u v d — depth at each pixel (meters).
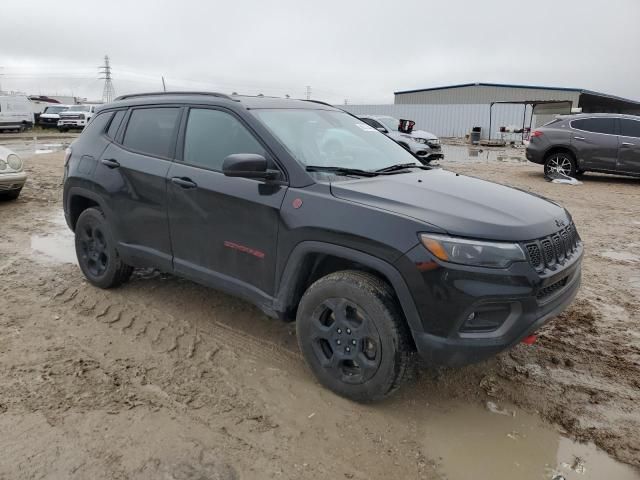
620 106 50.38
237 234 3.51
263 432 2.88
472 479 2.62
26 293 4.69
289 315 3.42
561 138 12.75
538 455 2.80
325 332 3.17
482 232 2.76
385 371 2.93
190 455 2.66
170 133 4.09
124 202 4.28
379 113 37.06
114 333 3.96
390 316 2.89
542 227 3.01
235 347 3.80
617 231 7.73
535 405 3.24
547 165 13.10
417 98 49.38
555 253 3.01
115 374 3.39
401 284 2.81
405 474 2.62
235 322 4.20
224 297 4.67
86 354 3.63
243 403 3.13
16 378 3.29
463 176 3.94
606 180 13.27
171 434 2.82
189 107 4.01
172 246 3.99
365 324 2.97
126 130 4.46
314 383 3.35
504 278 2.72
